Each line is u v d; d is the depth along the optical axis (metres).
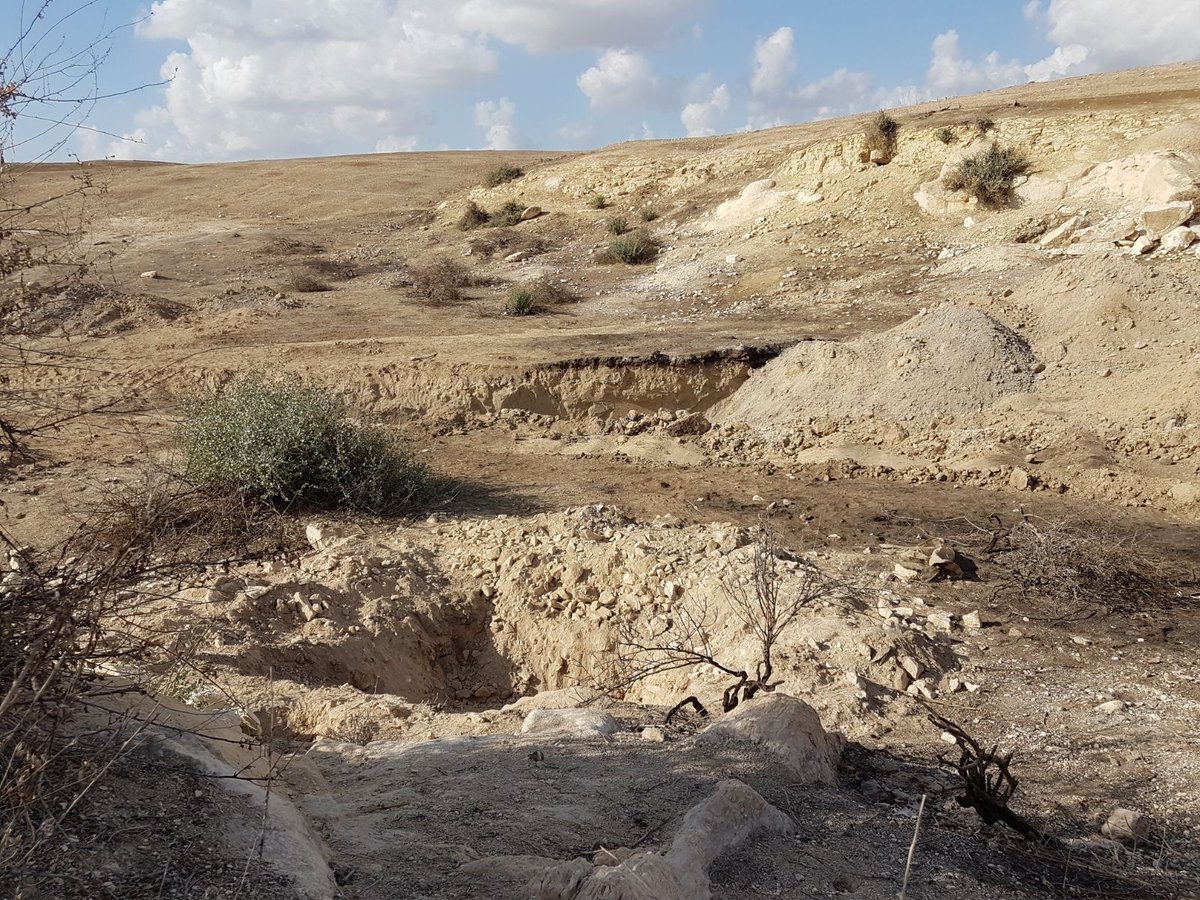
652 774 4.32
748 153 35.66
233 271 30.77
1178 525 10.06
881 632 6.82
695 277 25.92
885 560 8.82
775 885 3.48
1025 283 17.75
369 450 10.53
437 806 3.89
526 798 4.00
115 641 3.67
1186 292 15.98
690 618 7.73
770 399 15.66
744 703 5.08
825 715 5.89
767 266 25.62
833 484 11.88
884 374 15.12
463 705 7.92
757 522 10.16
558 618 8.28
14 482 9.87
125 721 3.03
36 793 2.57
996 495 11.23
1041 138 26.28
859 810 4.27
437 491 11.29
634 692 7.43
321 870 2.85
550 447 13.91
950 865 3.85
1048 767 5.21
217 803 2.94
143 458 10.32
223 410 10.38
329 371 16.59
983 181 25.55
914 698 6.23
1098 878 3.95
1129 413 13.10
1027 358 15.24
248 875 2.66
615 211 35.22
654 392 16.25
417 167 52.66
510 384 16.05
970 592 8.07
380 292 26.97
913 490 11.52
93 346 19.20
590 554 8.72
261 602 7.44
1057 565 8.36
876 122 29.05
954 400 14.41
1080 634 7.30
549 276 28.28
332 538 9.16
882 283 22.97
